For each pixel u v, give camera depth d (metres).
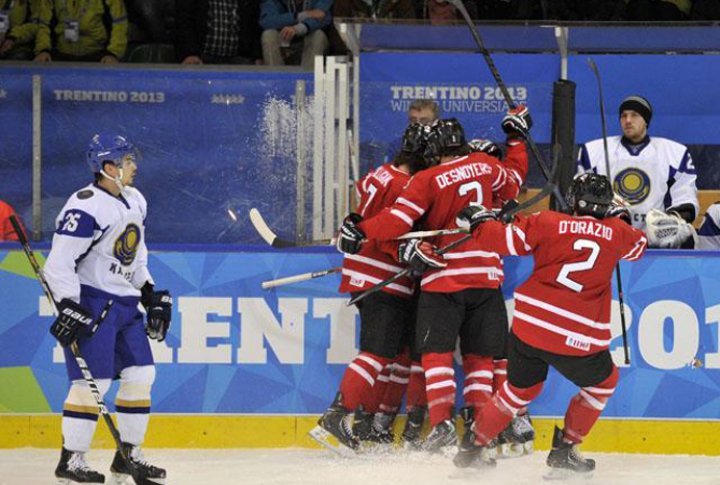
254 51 34.38
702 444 23.59
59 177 25.97
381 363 22.78
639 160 26.83
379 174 23.17
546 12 32.56
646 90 29.02
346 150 25.02
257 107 25.91
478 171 22.22
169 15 34.62
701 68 28.91
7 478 20.78
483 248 20.53
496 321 22.41
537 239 20.11
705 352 23.58
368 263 22.89
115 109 25.98
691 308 23.59
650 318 23.61
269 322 23.84
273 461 22.56
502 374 23.03
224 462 22.42
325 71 26.14
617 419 23.66
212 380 23.78
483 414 20.89
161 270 23.73
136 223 19.91
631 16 32.59
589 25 28.33
